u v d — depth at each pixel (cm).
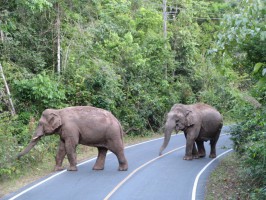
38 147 1594
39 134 1417
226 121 3384
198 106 1930
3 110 1844
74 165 1455
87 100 2239
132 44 2855
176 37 3631
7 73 1906
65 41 2280
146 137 2714
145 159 1755
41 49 2194
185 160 1762
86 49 2359
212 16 4725
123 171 1459
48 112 1424
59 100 2023
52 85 1986
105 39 2731
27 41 2128
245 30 637
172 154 1919
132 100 2759
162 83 3116
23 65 2062
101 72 2334
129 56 2800
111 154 1864
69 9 2391
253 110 1339
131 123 2684
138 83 2797
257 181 1204
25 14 2102
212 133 1900
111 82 2370
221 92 3512
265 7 611
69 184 1223
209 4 4944
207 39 4116
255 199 1016
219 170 1550
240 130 1617
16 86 1898
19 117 1859
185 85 3472
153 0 4144
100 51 2583
